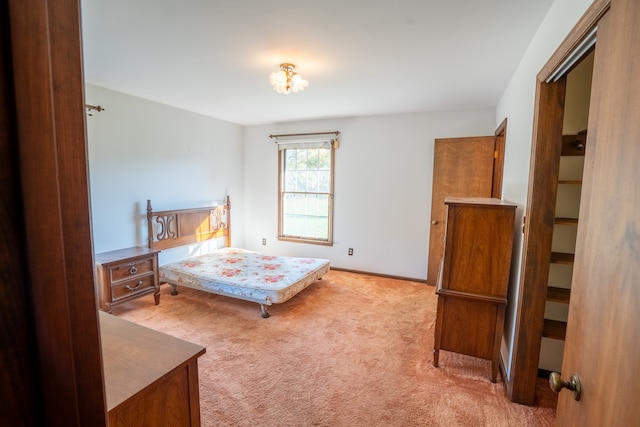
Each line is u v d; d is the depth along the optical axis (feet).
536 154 5.66
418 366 7.39
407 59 7.61
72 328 1.36
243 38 6.56
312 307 10.75
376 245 14.48
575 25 3.96
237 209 16.79
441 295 7.06
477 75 8.57
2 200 1.07
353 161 14.57
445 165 12.52
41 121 1.16
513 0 5.09
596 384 2.33
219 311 10.30
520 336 6.08
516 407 6.05
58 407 1.31
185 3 5.25
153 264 10.54
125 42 6.79
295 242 16.21
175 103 12.25
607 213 2.34
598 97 2.68
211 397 6.22
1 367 1.11
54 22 1.25
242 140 16.93
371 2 5.20
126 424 2.82
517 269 6.87
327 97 11.08
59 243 1.27
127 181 11.22
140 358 3.35
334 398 6.24
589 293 2.57
